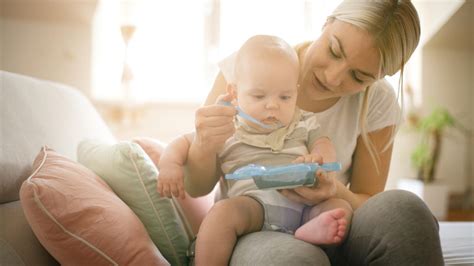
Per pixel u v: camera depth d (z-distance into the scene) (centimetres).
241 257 76
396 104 112
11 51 285
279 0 226
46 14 280
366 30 93
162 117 298
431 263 74
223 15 309
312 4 190
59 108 140
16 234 91
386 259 76
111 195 92
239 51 98
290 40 115
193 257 93
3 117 111
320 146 98
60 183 85
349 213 87
